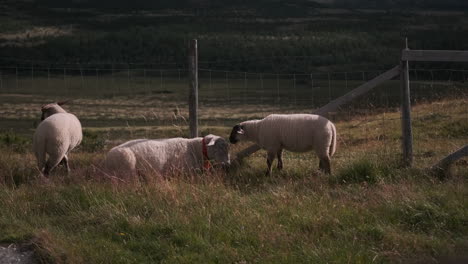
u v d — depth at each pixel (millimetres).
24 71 151250
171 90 110312
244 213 7352
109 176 9062
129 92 110938
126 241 6816
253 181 9633
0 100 90500
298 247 6477
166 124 30219
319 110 10867
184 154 10336
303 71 123375
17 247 6812
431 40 172125
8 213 7680
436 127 14883
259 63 148000
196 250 6520
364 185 8477
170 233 6945
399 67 9844
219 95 92500
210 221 7141
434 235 6836
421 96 25359
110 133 27703
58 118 10477
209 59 175375
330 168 10336
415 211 7242
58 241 6676
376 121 17797
